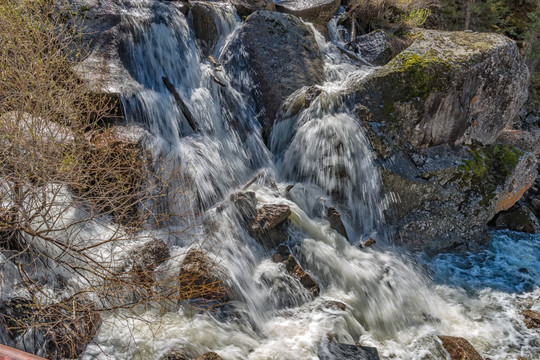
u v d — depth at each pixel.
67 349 3.42
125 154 4.58
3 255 3.66
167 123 5.84
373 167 5.90
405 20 9.89
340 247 5.34
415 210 6.05
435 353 4.20
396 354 4.16
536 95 10.85
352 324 4.40
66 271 3.88
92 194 4.40
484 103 6.82
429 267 5.65
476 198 6.25
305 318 4.36
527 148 8.03
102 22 5.94
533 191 7.75
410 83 6.15
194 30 7.27
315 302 4.57
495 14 11.96
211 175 5.69
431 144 6.47
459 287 5.33
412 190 5.97
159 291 4.05
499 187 6.42
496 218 6.93
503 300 5.11
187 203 5.20
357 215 5.96
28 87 3.94
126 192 4.27
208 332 3.95
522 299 5.14
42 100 3.85
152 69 6.21
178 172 5.21
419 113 6.20
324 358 3.87
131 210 4.66
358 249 5.49
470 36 7.07
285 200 5.57
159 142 5.32
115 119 5.34
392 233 5.88
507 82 6.93
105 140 4.75
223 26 7.50
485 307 4.99
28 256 3.80
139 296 3.98
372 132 6.03
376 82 6.24
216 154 5.97
